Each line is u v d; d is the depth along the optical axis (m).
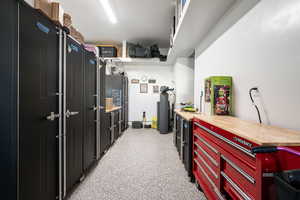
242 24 1.64
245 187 0.89
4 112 0.96
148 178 2.05
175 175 2.13
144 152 3.04
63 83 1.50
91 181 1.96
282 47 1.13
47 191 1.31
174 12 3.25
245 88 1.59
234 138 0.97
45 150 1.28
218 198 1.21
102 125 2.80
